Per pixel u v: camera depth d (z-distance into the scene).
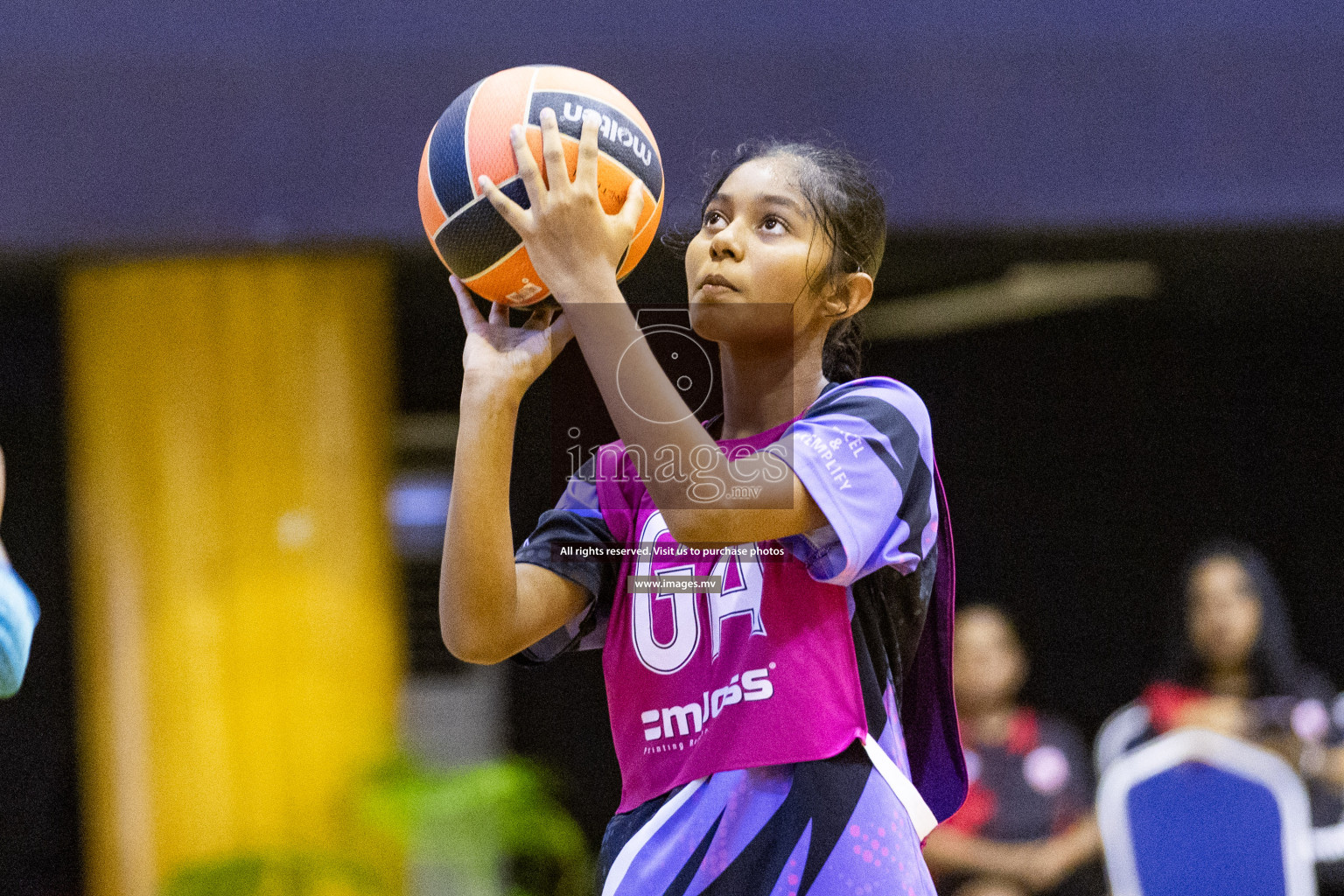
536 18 11.50
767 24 11.69
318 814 11.73
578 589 4.59
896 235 12.32
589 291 3.88
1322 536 18.33
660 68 11.58
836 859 4.01
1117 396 18.66
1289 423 18.39
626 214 3.99
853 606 4.31
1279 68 12.24
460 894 11.47
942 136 12.01
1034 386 18.77
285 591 11.91
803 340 4.49
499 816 11.49
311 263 12.02
